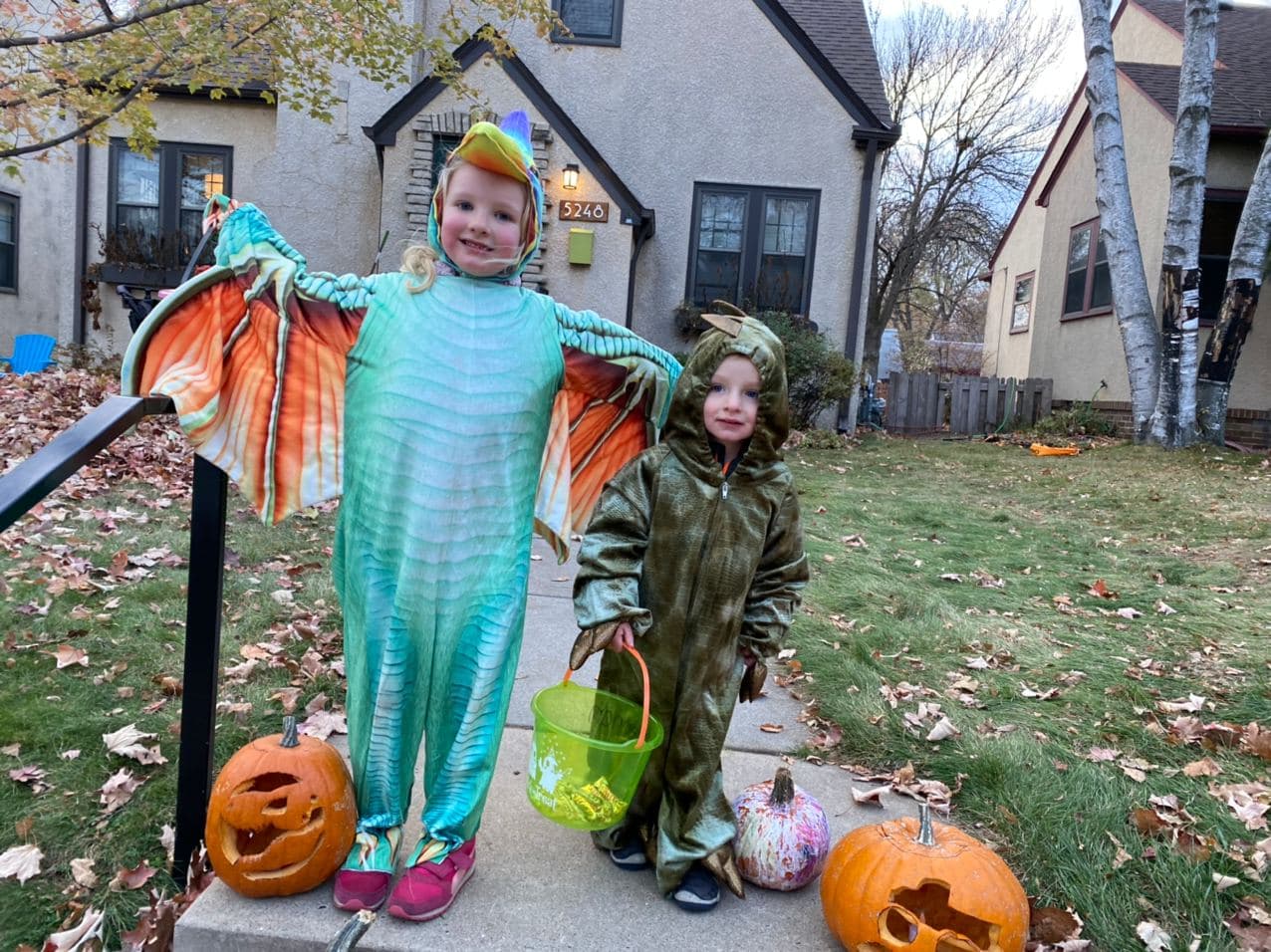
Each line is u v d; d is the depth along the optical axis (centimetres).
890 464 1078
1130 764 300
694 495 199
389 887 197
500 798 251
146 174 1340
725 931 196
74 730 297
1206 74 1072
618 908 202
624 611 193
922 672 385
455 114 1152
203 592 213
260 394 198
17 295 1591
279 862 188
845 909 184
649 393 222
